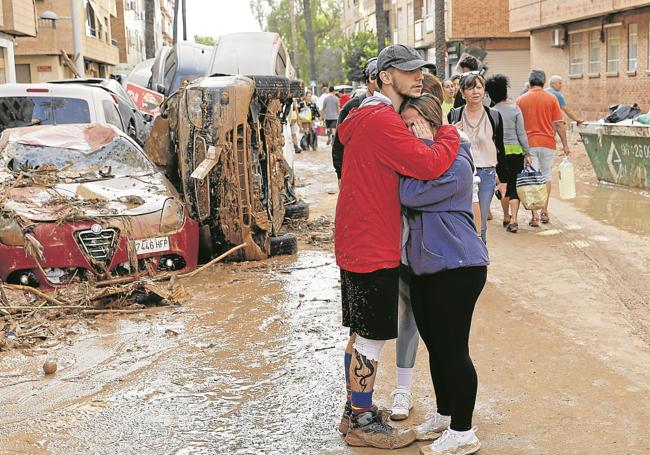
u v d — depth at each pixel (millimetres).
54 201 8734
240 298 8094
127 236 8492
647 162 14344
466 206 4578
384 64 4648
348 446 4801
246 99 9555
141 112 15695
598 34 29125
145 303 8031
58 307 7621
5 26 27766
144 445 4867
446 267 4457
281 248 10070
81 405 5488
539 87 11578
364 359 4738
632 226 11344
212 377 5969
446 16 39656
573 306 7531
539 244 10281
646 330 6824
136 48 72750
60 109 11883
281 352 6469
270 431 5031
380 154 4484
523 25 33875
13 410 5434
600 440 4789
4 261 8180
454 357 4559
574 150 21922
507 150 10344
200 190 9594
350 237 4613
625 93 27234
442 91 4926
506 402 5379
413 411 5312
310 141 28125
